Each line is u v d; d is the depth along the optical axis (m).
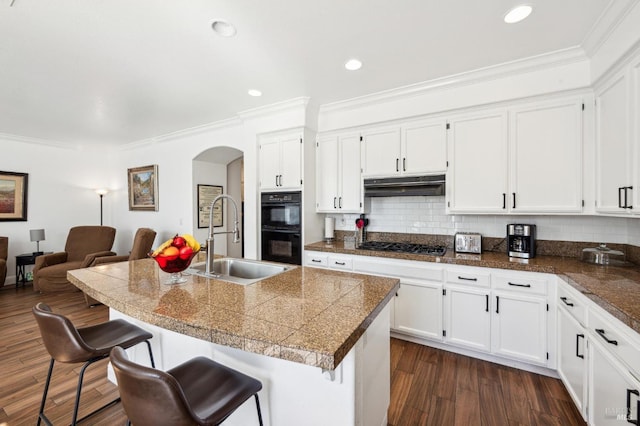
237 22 1.83
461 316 2.45
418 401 1.93
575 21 1.83
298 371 1.26
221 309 1.24
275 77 2.61
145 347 1.87
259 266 2.19
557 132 2.30
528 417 1.78
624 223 2.32
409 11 1.73
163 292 1.49
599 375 1.50
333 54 2.22
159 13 1.73
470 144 2.64
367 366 1.32
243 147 3.92
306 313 1.20
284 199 3.45
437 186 2.79
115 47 2.10
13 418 1.77
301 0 1.63
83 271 1.97
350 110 3.25
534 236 2.50
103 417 1.79
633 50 1.62
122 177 5.66
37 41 2.01
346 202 3.34
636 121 1.64
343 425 1.16
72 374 2.24
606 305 1.38
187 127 4.27
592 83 2.11
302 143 3.32
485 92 2.53
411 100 2.88
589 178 2.19
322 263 3.17
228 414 1.04
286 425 1.29
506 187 2.49
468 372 2.26
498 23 1.85
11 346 2.68
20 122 3.97
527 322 2.20
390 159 3.04
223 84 2.76
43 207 5.07
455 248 2.79
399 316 2.72
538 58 2.25
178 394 0.84
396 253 2.73
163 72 2.50
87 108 3.40
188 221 4.63
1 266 4.22
